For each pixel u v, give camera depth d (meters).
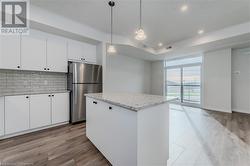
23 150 1.87
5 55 2.31
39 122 2.59
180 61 5.73
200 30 3.40
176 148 1.92
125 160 1.30
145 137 1.25
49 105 2.74
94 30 3.34
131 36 3.88
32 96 2.50
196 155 1.74
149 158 1.31
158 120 1.45
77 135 2.41
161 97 1.78
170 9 2.47
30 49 2.60
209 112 4.16
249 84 4.07
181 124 2.98
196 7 2.39
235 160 1.61
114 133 1.49
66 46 3.17
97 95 2.05
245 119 3.37
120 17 2.79
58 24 2.70
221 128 2.70
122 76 5.42
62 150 1.89
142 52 4.84
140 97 1.77
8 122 2.23
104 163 1.60
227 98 4.21
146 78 6.53
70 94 3.11
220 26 3.16
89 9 2.50
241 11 2.51
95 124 1.95
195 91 5.20
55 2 2.29
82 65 3.16
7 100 2.22
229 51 4.16
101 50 3.58
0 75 2.47
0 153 1.79
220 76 4.35
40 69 2.73
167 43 4.48
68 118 3.06
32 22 2.45
